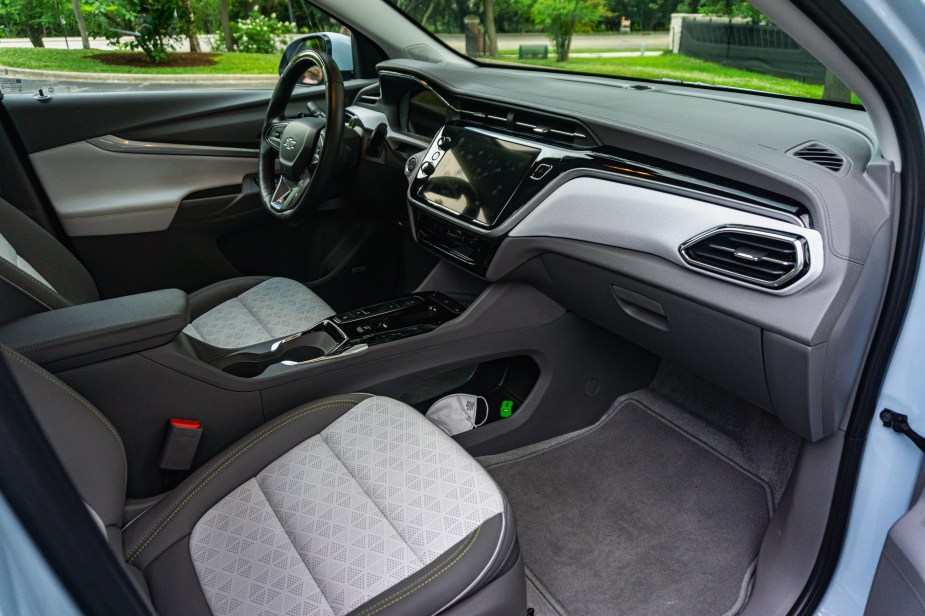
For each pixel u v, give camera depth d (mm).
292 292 1743
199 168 2010
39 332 1009
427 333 1432
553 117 1371
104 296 1977
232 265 2115
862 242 928
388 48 2137
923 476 990
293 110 2135
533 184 1375
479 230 1444
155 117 1951
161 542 975
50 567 342
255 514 1004
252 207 2072
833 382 1021
